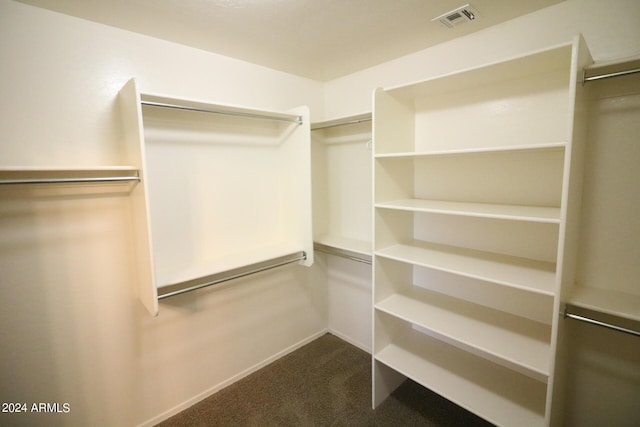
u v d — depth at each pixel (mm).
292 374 2410
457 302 2012
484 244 1910
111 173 1677
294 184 2330
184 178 1984
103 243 1702
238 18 1601
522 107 1670
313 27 1720
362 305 2697
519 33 1665
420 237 2211
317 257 2857
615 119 1409
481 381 1774
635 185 1393
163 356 1973
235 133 2195
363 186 2539
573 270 1474
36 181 1303
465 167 1925
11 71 1408
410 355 2021
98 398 1759
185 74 1940
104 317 1739
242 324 2354
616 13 1399
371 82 2393
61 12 1502
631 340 1464
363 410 2029
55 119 1524
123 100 1651
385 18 1636
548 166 1622
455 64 1922
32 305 1531
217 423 1959
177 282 1691
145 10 1500
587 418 1616
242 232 2285
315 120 2707
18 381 1526
